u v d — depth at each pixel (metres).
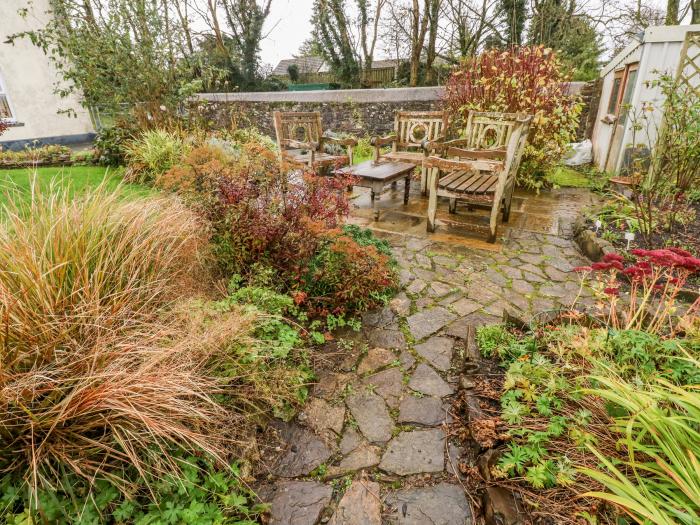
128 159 5.80
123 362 1.45
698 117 3.70
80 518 1.22
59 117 9.91
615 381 1.42
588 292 2.84
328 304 2.57
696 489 1.04
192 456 1.46
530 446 1.47
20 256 1.60
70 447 1.34
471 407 1.71
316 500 1.45
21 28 8.95
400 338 2.34
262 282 2.49
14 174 5.18
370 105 8.34
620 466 1.35
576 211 4.61
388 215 4.51
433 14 12.74
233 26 13.74
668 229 3.64
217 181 2.54
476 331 2.29
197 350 1.69
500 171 3.46
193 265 2.29
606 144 6.33
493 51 5.47
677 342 1.65
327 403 1.88
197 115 7.04
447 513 1.39
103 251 1.82
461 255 3.46
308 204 2.64
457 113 5.89
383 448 1.65
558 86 5.29
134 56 6.05
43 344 1.46
